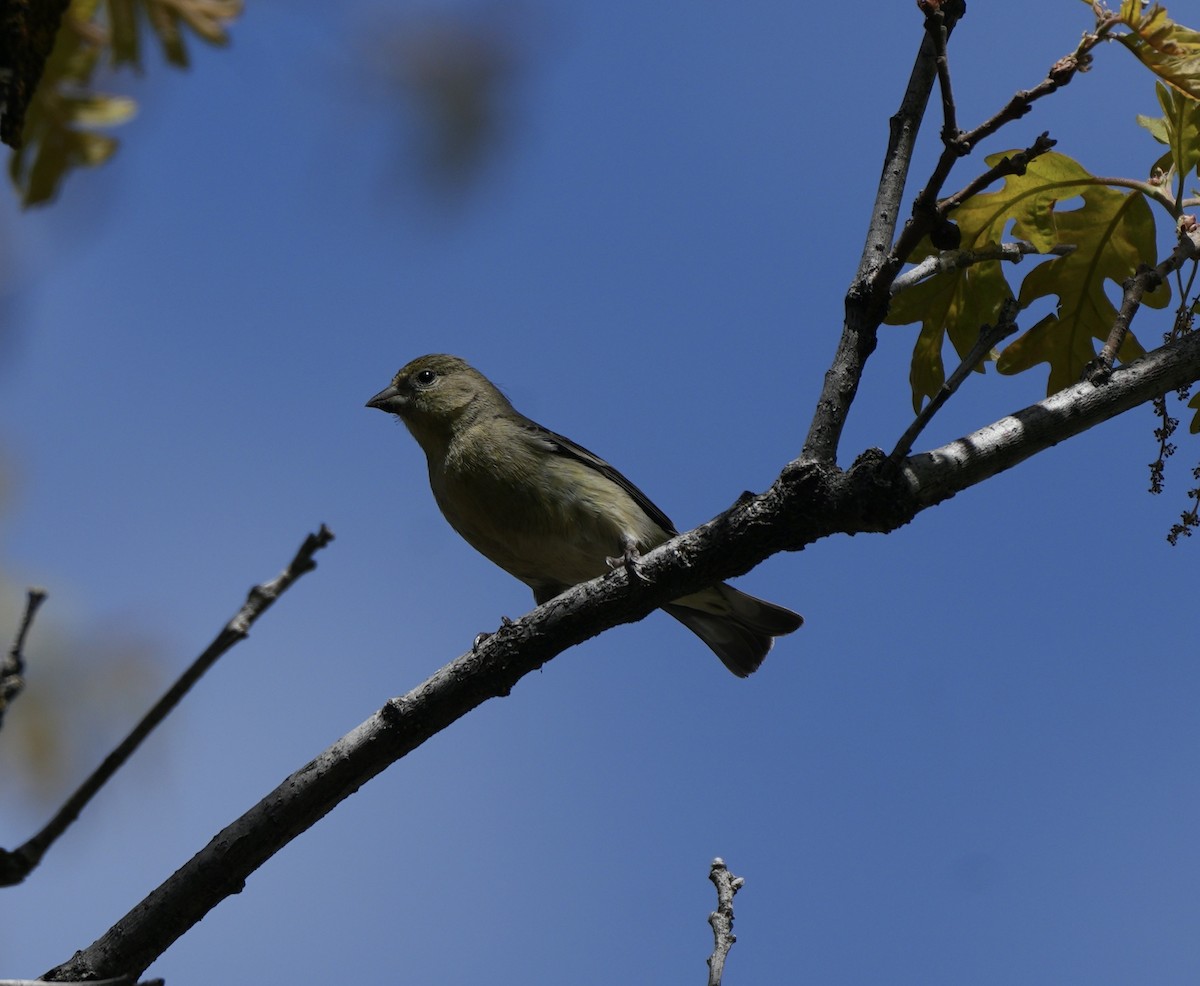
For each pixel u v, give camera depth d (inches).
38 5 237.5
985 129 284.7
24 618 187.0
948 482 298.5
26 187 304.5
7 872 191.5
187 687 195.5
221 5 302.4
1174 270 324.2
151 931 310.8
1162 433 320.8
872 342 310.0
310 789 318.7
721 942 307.1
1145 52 311.7
